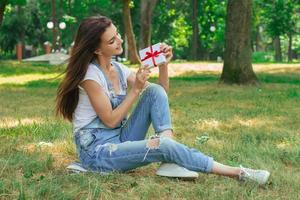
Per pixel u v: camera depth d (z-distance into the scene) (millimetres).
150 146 4172
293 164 5105
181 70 22484
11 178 4301
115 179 4203
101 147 4301
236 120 8070
